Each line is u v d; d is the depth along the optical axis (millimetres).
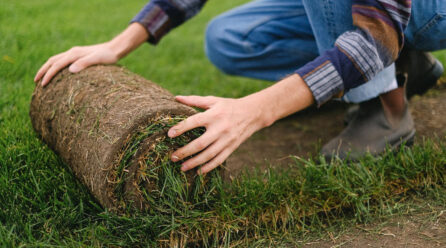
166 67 3168
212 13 5465
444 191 1605
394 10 1357
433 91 2604
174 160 1289
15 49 3098
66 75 1695
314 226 1491
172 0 2041
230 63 2354
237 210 1485
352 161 1776
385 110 1829
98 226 1319
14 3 5125
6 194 1476
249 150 2076
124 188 1313
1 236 1245
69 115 1516
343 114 2459
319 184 1579
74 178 1606
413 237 1387
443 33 1650
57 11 5074
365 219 1502
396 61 1903
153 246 1329
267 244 1406
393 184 1646
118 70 1726
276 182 1612
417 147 1761
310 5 1642
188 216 1378
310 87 1352
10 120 2029
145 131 1281
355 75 1377
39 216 1407
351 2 1508
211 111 1270
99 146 1312
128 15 5105
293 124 2357
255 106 1308
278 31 2145
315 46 2102
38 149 1727
